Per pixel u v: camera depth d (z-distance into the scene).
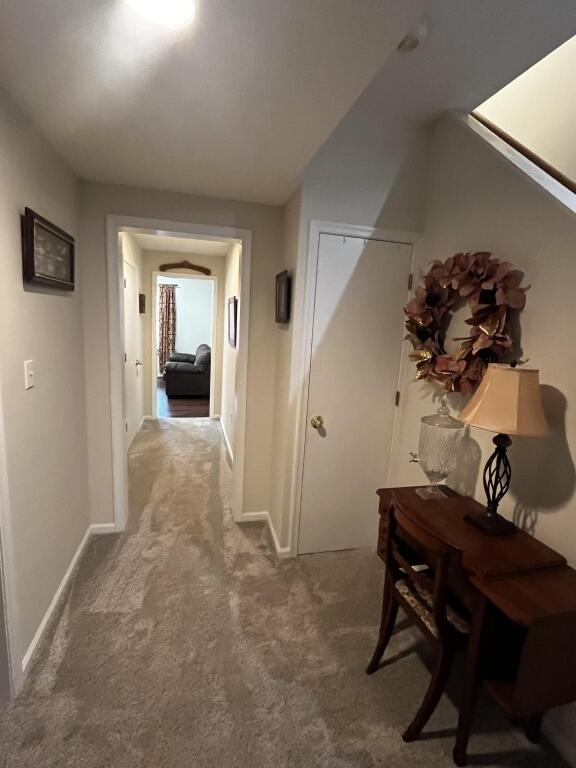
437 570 1.29
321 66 1.21
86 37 1.10
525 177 1.61
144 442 4.52
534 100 2.42
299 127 1.58
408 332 2.31
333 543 2.59
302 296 2.25
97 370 2.49
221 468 3.84
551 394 1.48
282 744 1.39
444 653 1.36
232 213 2.52
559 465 1.44
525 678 1.16
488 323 1.67
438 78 1.86
